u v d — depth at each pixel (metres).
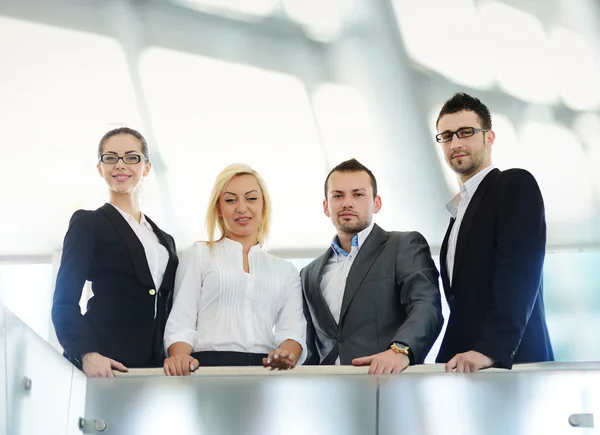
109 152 4.47
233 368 3.66
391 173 7.96
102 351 4.00
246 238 4.30
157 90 7.89
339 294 4.27
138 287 4.13
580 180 7.76
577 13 7.53
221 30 7.72
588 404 3.45
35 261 8.24
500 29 7.63
